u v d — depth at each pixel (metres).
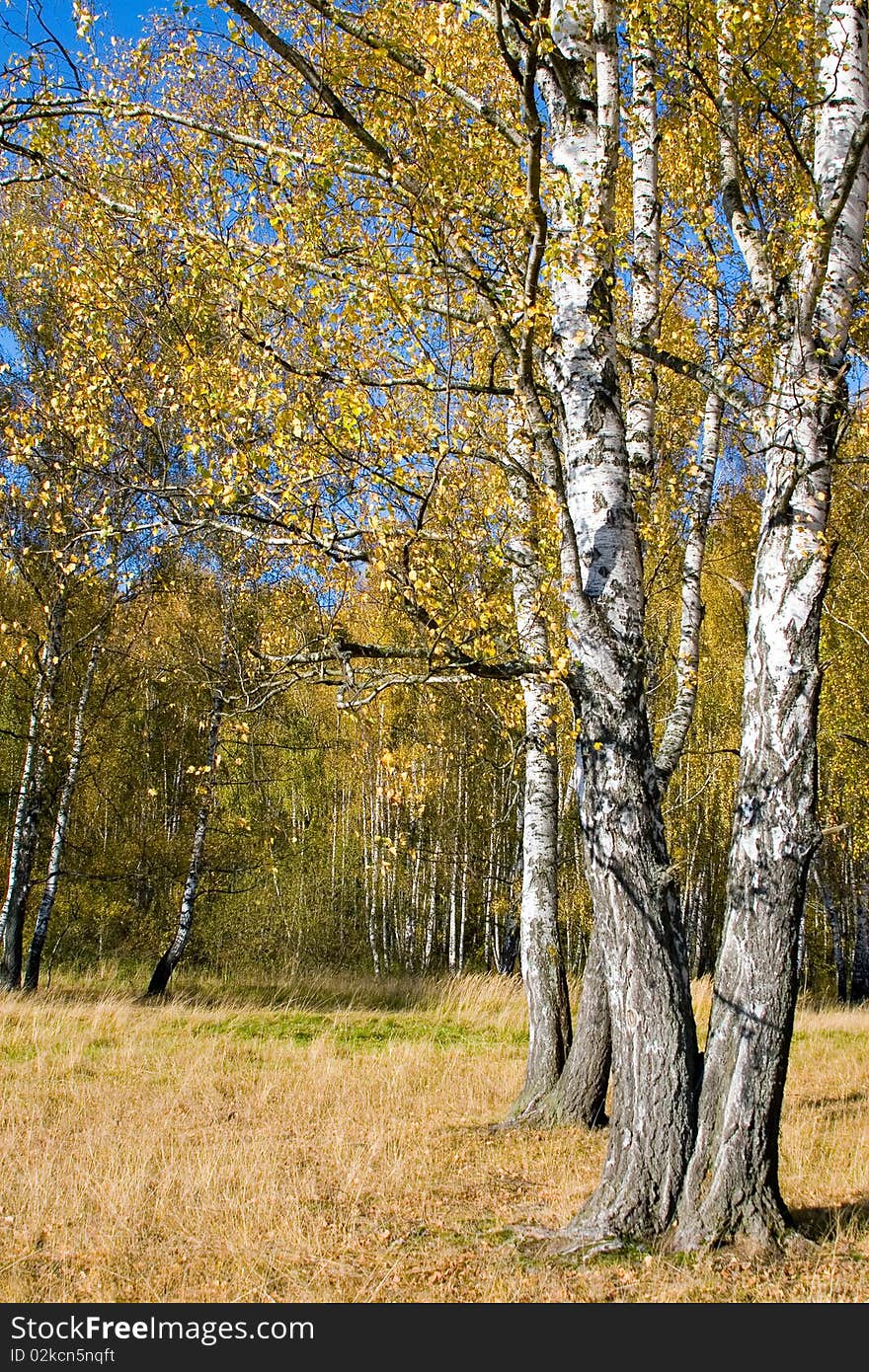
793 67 6.05
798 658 5.41
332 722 22.34
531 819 9.34
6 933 15.55
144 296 7.23
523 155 5.64
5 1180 6.55
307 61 5.25
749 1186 5.21
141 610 16.34
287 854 23.33
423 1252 5.40
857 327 6.81
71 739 17.22
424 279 5.29
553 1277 4.97
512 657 6.06
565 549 5.71
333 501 5.74
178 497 6.70
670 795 22.41
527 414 5.84
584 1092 8.47
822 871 24.75
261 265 5.72
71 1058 10.48
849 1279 4.80
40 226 8.11
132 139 6.84
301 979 18.48
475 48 7.30
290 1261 5.27
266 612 11.35
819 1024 15.48
